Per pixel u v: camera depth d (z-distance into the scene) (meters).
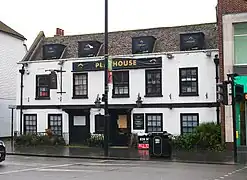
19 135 30.16
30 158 21.52
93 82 28.70
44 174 14.66
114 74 28.19
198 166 17.50
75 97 29.16
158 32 29.62
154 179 13.30
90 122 28.62
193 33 26.81
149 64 27.22
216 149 23.62
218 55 25.11
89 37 31.59
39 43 32.97
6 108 38.12
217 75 25.55
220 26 24.02
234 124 18.69
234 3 23.73
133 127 27.50
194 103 26.17
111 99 28.08
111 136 27.89
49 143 28.61
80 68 29.02
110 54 29.53
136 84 27.58
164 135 21.30
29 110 30.61
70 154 22.81
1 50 37.84
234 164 18.16
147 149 25.47
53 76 29.39
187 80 26.52
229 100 23.16
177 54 26.72
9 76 38.69
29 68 30.80
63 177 13.84
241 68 23.48
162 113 26.88
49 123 29.97
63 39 32.34
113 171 15.53
